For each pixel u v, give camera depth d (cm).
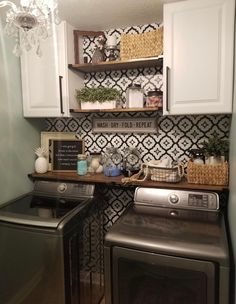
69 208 172
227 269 116
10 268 157
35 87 197
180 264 122
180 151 199
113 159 212
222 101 154
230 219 139
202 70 157
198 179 171
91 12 173
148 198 174
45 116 198
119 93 197
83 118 223
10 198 192
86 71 213
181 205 166
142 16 181
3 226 157
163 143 203
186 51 159
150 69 201
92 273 186
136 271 134
